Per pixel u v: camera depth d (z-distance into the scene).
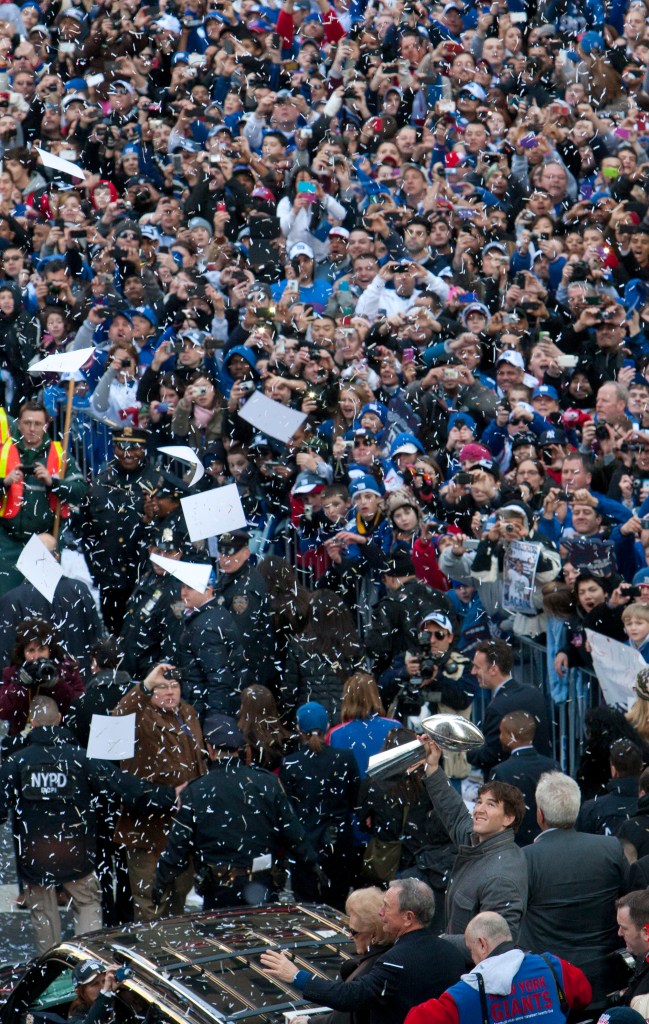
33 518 35.31
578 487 32.12
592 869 20.31
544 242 44.72
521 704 26.14
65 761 25.72
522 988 17.44
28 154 52.34
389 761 20.62
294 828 24.28
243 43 58.25
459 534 31.66
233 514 29.66
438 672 28.39
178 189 52.19
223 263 46.19
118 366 40.50
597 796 23.55
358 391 36.59
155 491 35.62
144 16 59.38
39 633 28.80
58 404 42.84
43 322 44.00
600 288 42.69
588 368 39.72
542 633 30.28
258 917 20.80
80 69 58.97
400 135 51.44
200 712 29.25
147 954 19.38
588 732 24.27
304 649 30.14
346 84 55.34
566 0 58.00
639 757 22.97
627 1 57.81
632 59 56.06
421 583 30.84
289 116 53.31
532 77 55.47
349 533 33.34
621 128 51.34
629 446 33.62
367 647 30.62
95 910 26.34
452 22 60.25
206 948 19.56
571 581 29.00
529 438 34.84
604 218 46.75
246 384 37.22
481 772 30.41
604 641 26.94
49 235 48.12
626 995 18.73
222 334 43.16
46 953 20.31
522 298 41.81
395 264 42.41
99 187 50.97
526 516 30.69
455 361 38.38
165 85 59.28
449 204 45.75
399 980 18.06
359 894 19.17
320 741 25.66
